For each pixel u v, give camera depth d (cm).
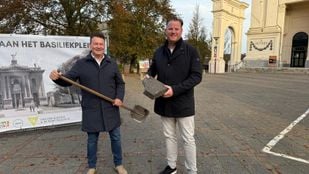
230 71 3706
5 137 495
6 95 500
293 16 3419
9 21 1622
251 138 495
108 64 334
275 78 2114
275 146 452
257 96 1063
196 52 307
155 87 295
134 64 3189
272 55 3312
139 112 360
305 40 3338
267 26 3350
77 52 556
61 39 538
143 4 2916
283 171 356
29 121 525
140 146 450
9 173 351
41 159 395
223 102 909
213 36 3788
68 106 561
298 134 521
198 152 423
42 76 530
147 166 372
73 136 502
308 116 681
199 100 955
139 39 3012
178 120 321
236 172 354
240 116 683
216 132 534
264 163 382
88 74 323
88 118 327
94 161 343
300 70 2881
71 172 353
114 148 347
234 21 3984
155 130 546
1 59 490
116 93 339
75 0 1664
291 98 1005
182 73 303
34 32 1697
